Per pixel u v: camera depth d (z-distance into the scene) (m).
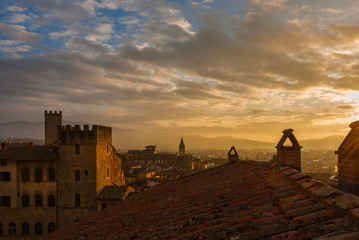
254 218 6.43
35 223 47.22
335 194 5.64
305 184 7.36
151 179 79.81
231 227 6.12
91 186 47.28
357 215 4.38
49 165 48.03
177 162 147.88
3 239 47.16
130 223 11.24
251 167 16.33
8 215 47.50
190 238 6.36
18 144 83.19
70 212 47.12
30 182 47.75
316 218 5.18
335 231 4.57
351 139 8.72
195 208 9.90
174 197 14.44
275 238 4.91
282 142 13.20
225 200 9.54
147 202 16.14
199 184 16.58
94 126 48.06
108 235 10.52
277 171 11.44
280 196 7.56
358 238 3.76
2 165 48.12
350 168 8.59
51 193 47.72
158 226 9.05
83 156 47.69
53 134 119.44
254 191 9.38
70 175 47.62
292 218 5.63
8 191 47.88
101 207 46.78
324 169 125.69
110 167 56.16
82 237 11.70
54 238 13.57
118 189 49.28
